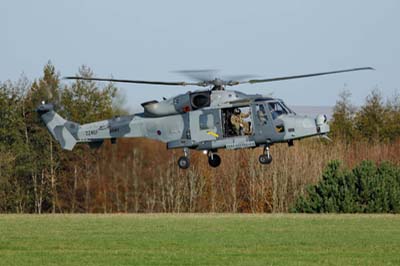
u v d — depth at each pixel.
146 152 137.25
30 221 94.25
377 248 68.19
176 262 60.34
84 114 148.38
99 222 92.44
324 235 77.62
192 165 151.25
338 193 118.38
